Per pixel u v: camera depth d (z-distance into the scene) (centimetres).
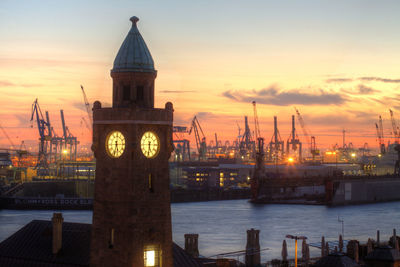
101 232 6550
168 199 6644
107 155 6538
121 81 6619
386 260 9619
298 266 13838
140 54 6638
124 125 6450
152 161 6538
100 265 6550
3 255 8744
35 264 8512
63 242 8706
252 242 14262
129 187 6406
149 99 6669
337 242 16838
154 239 6506
